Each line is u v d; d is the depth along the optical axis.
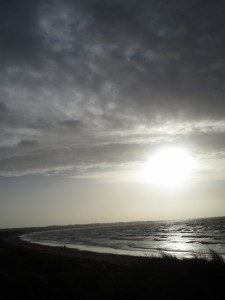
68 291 12.77
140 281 10.41
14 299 12.62
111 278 11.94
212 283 9.00
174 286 9.23
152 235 93.50
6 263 23.30
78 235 127.06
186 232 101.31
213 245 50.69
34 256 25.67
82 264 23.67
